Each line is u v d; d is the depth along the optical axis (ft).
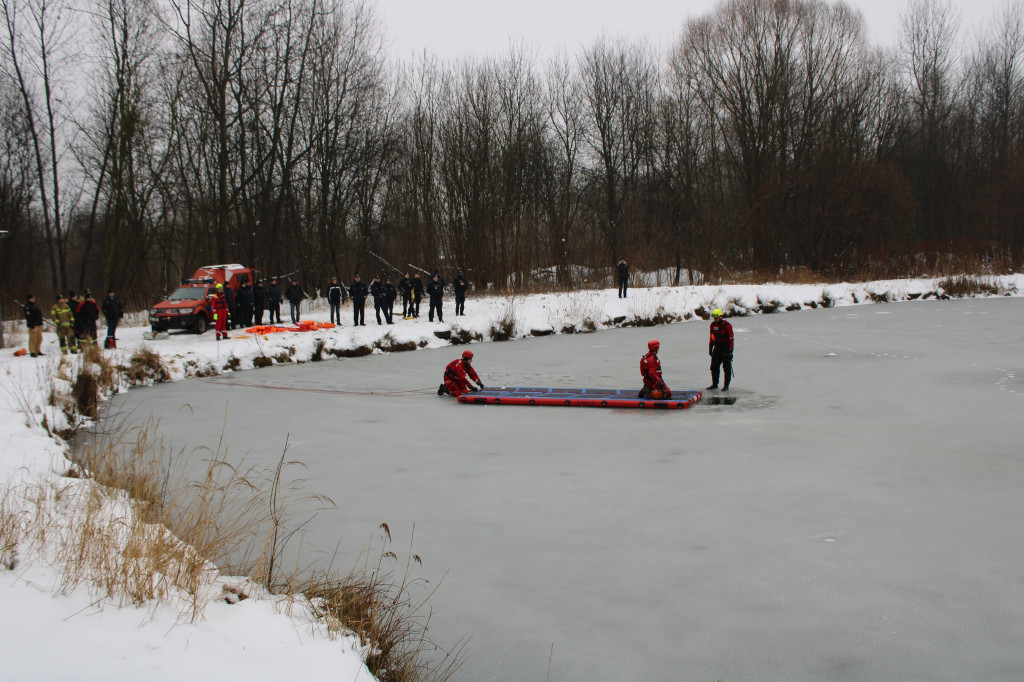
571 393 51.57
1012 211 165.48
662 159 163.63
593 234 146.51
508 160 138.82
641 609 19.90
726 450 35.65
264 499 29.37
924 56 187.11
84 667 12.21
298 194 138.21
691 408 45.98
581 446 37.47
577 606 20.16
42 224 157.69
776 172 160.45
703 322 102.27
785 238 167.12
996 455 33.24
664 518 26.63
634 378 58.90
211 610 16.38
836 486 29.55
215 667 13.17
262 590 18.51
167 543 17.99
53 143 113.29
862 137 175.22
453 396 53.47
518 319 93.50
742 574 21.79
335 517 27.43
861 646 17.67
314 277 141.90
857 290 127.34
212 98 114.83
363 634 16.61
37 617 13.79
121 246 136.36
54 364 56.95
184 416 47.60
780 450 35.27
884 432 38.14
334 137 127.65
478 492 30.35
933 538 23.93
